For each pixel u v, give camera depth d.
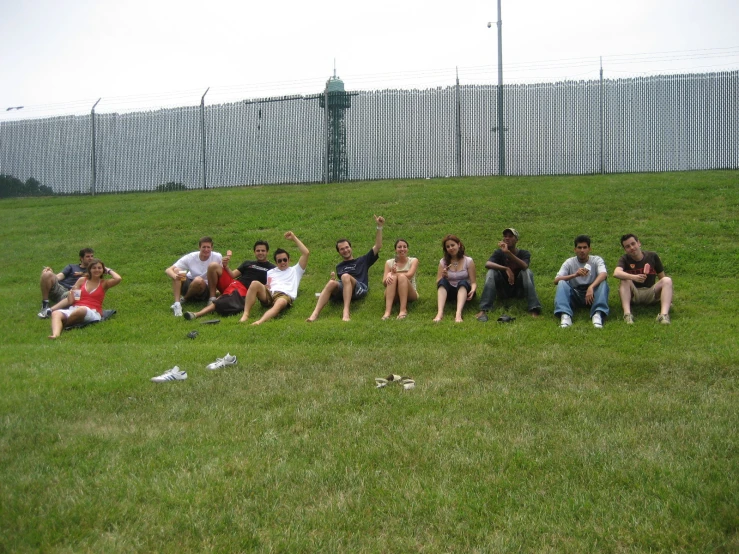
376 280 12.57
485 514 4.57
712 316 9.95
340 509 4.65
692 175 19.66
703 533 4.27
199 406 6.69
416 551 4.19
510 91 22.55
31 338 10.62
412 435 5.82
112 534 4.38
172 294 12.80
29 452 5.58
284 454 5.50
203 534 4.38
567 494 4.80
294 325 10.41
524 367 7.84
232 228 16.95
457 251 10.87
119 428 6.12
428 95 22.95
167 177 25.36
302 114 23.86
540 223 15.26
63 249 16.72
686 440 5.62
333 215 17.23
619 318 10.05
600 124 22.14
